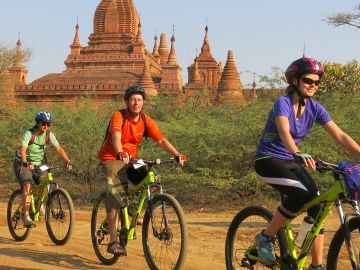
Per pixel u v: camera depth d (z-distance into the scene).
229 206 13.48
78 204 14.52
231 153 13.53
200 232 9.11
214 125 14.52
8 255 6.05
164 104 22.55
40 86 55.09
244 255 4.31
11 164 18.27
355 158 13.24
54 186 7.55
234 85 51.19
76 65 63.31
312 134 12.98
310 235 3.82
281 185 3.90
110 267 5.75
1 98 37.81
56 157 17.05
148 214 5.20
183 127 15.02
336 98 15.55
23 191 7.40
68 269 5.51
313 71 3.88
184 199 14.45
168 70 60.56
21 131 18.38
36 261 5.82
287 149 3.79
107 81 59.56
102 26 65.12
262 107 14.32
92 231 6.04
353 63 36.50
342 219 3.63
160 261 5.19
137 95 5.47
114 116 5.52
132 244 7.50
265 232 4.06
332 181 12.35
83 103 20.20
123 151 5.45
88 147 16.03
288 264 3.93
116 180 5.51
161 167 14.56
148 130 5.59
